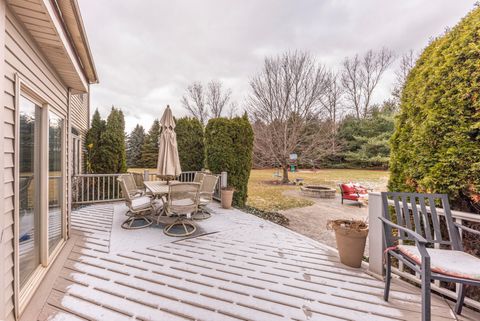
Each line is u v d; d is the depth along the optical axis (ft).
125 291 6.77
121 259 8.85
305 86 35.42
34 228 7.27
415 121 7.70
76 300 6.33
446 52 6.75
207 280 7.47
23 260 6.53
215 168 20.74
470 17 6.39
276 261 8.96
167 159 14.97
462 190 6.39
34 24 5.84
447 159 6.52
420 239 5.08
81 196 19.26
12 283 5.41
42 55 7.32
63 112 10.02
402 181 8.29
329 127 39.50
